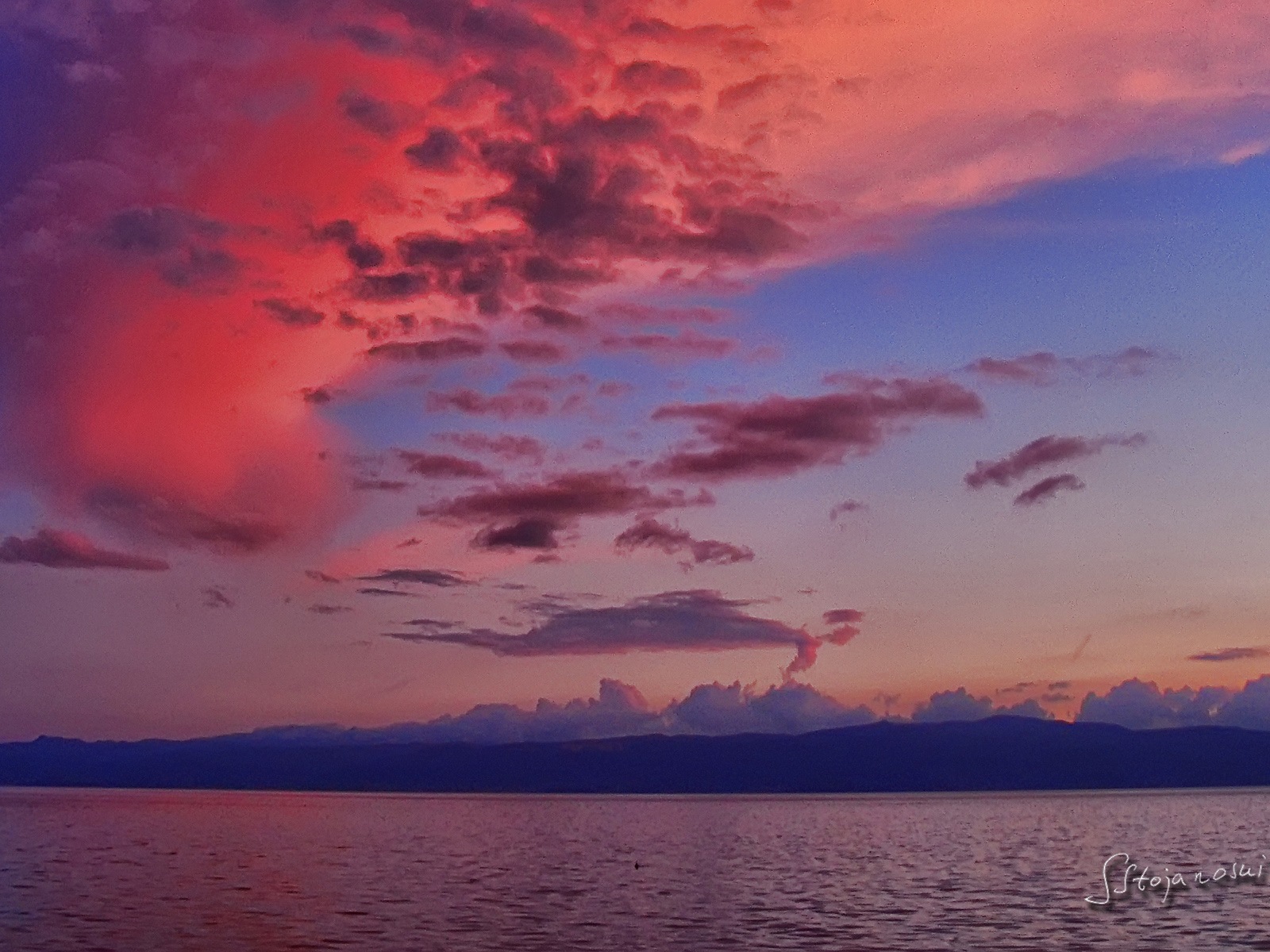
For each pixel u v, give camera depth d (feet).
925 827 430.20
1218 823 427.74
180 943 155.63
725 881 234.99
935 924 169.17
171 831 417.90
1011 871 253.03
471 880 239.50
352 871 258.98
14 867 265.13
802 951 147.54
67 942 156.15
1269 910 183.01
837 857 297.33
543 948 150.61
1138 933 159.84
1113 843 334.85
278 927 168.25
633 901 200.54
